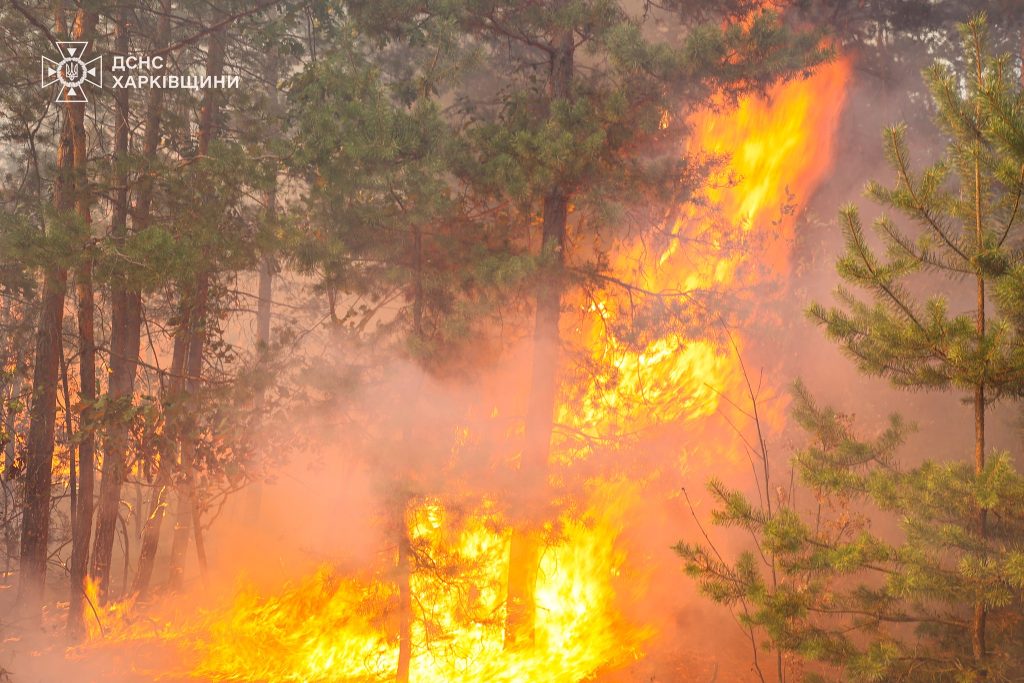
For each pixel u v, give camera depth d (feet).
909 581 22.93
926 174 23.47
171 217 47.24
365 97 39.83
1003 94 21.83
